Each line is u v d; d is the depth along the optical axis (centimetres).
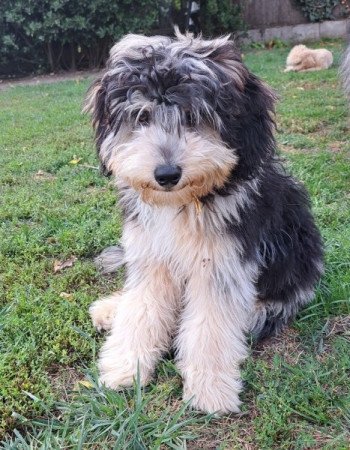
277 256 54
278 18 272
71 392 49
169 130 44
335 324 57
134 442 42
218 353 48
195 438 44
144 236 50
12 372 50
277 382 48
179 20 246
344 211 79
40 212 83
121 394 48
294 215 56
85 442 43
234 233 48
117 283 65
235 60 47
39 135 128
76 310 58
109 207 84
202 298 49
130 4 217
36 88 197
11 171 102
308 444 43
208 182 44
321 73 180
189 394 47
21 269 68
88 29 219
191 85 43
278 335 56
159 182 42
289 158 99
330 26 272
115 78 46
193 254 48
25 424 45
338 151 105
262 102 47
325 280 63
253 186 49
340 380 48
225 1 248
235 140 45
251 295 50
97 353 53
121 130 46
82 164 104
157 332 52
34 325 56
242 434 44
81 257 72
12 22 218
